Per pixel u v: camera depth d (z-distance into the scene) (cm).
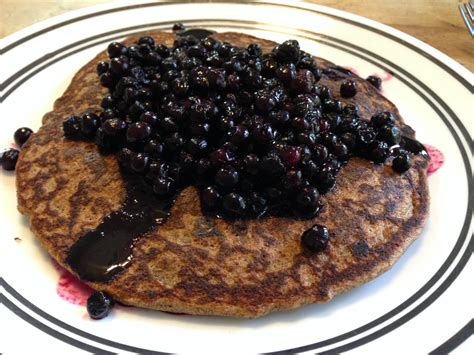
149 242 22
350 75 32
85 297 22
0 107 30
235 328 21
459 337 20
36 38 33
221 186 22
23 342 20
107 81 26
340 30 36
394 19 40
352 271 22
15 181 26
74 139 26
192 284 21
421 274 23
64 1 41
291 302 21
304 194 22
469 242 24
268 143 22
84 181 24
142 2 37
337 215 23
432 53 34
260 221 23
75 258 22
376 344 20
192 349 20
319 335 21
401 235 24
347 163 25
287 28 37
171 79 24
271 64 25
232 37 34
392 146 26
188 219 23
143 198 23
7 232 24
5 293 22
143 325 21
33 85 31
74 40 34
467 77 32
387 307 22
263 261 22
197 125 22
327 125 24
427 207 25
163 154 23
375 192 24
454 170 28
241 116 23
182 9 37
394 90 33
